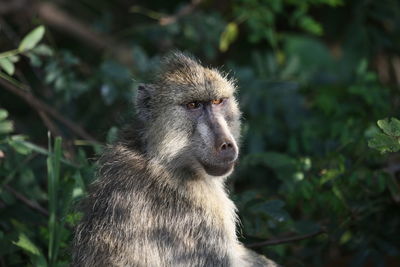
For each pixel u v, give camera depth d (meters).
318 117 14.73
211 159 10.17
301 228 11.64
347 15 18.27
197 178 10.38
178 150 10.27
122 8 19.52
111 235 9.86
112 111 16.12
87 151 14.55
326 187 11.88
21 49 11.19
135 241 9.77
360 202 11.62
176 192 10.11
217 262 10.01
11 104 17.38
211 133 10.22
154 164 10.23
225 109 10.58
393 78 18.23
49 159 10.59
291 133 14.80
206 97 10.32
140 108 10.66
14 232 10.61
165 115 10.32
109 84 14.78
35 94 16.83
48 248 11.15
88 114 16.33
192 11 16.55
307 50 18.09
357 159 11.96
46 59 14.63
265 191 13.41
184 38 16.53
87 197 10.55
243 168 12.88
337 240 11.57
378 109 14.05
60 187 11.13
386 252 11.99
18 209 11.30
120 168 10.26
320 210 12.39
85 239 10.09
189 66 10.66
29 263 10.97
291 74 15.62
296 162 11.98
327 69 17.80
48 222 11.23
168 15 17.41
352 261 12.07
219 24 16.23
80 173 11.29
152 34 16.80
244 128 12.55
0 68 13.49
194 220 10.03
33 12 16.48
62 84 14.26
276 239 11.76
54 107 16.06
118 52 18.02
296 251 13.23
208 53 16.08
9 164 11.52
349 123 13.96
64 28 18.38
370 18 17.67
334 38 18.77
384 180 11.48
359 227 12.06
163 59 11.23
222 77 10.80
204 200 10.20
